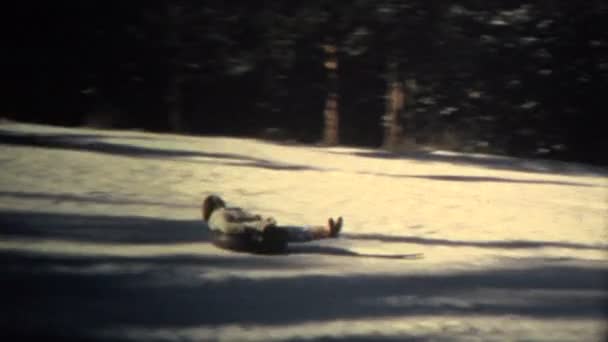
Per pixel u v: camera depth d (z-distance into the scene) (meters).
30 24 41.97
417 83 42.72
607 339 10.52
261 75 42.97
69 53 42.25
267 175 25.23
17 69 41.69
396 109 41.50
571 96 43.28
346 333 10.21
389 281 13.31
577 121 43.50
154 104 42.88
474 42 42.03
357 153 36.19
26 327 9.55
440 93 42.91
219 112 43.78
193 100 43.59
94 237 15.09
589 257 16.92
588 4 42.44
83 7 41.84
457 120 43.25
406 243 17.08
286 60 42.09
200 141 35.25
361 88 43.91
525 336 10.51
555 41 43.06
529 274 14.62
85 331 9.60
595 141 43.28
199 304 11.12
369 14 39.81
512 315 11.57
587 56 43.12
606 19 42.56
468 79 42.88
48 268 12.47
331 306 11.47
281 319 10.67
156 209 18.48
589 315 11.76
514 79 43.03
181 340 9.52
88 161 24.80
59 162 24.02
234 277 12.80
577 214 22.70
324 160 31.77
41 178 21.11
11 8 41.47
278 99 43.53
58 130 34.62
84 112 42.44
